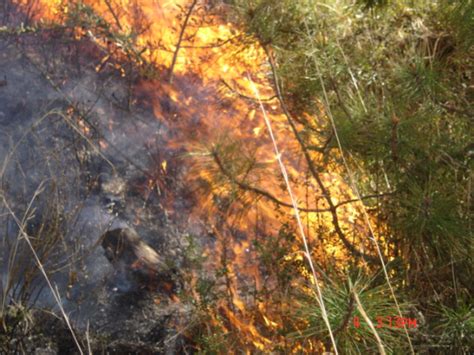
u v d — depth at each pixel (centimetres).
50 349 341
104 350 346
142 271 377
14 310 340
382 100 348
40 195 394
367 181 351
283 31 352
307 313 279
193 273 382
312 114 371
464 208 324
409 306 309
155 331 358
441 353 306
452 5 373
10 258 359
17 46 479
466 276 329
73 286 367
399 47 387
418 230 310
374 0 379
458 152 325
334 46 348
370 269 339
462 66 372
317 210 345
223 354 335
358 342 284
